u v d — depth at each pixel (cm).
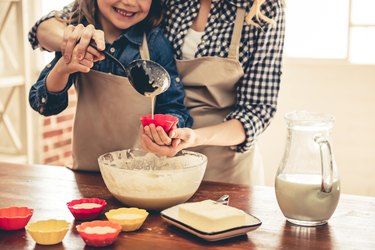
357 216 159
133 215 151
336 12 429
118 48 206
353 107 423
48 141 410
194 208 147
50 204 166
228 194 177
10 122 379
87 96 205
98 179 191
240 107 205
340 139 431
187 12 211
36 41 209
